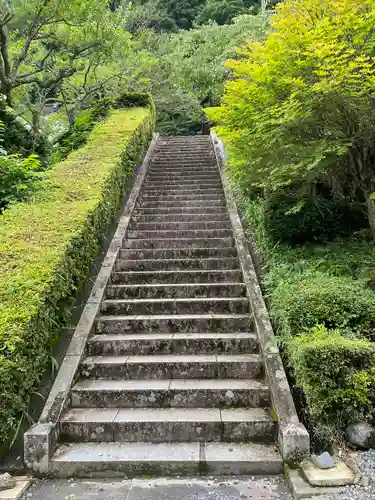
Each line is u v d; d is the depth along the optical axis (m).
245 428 2.98
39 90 11.29
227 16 19.30
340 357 2.84
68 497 2.52
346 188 5.10
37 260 3.78
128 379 3.60
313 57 3.82
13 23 8.68
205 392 3.30
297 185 5.18
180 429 3.01
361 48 3.86
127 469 2.75
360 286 3.72
